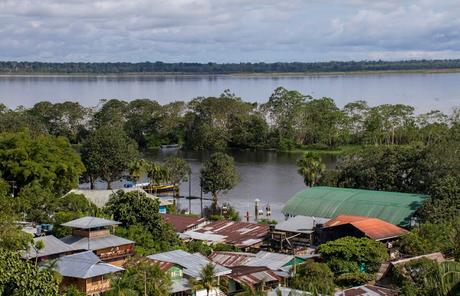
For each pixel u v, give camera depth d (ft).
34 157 384.47
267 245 316.60
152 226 301.22
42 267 217.56
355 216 327.06
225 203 435.12
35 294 165.58
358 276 251.80
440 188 336.90
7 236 226.17
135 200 304.09
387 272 245.65
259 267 257.55
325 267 246.27
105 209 317.01
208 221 369.71
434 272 177.68
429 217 323.37
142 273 224.53
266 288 238.68
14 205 298.35
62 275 225.15
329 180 416.87
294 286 235.81
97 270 228.43
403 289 210.79
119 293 212.02
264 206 439.22
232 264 270.46
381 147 424.46
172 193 490.08
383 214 339.16
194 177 550.36
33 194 319.47
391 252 287.48
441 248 279.49
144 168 483.92
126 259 255.29
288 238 313.53
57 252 245.86
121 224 297.53
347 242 271.28
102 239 265.75
